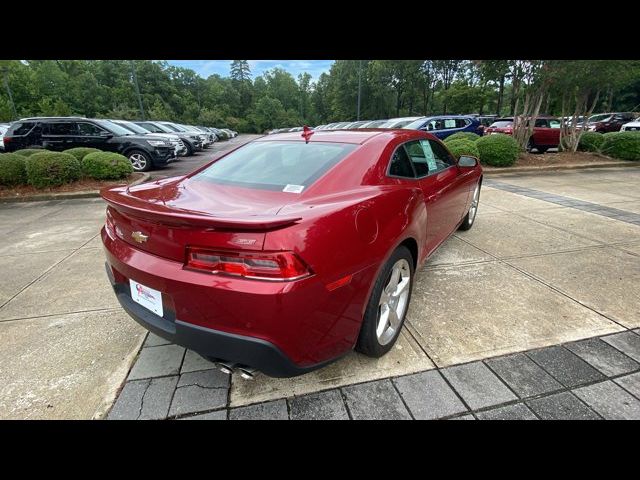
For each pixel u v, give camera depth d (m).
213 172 2.53
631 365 2.19
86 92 60.69
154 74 75.50
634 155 10.68
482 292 3.09
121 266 1.86
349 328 1.86
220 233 1.50
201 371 2.19
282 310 1.49
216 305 1.54
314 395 1.99
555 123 13.22
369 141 2.54
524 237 4.48
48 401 1.98
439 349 2.35
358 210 1.88
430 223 2.95
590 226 4.91
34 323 2.73
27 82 51.94
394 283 2.29
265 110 86.75
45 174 7.55
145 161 10.96
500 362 2.22
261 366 1.60
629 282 3.26
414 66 44.44
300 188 2.03
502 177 9.09
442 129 11.75
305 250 1.53
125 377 2.15
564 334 2.50
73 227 5.34
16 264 3.89
